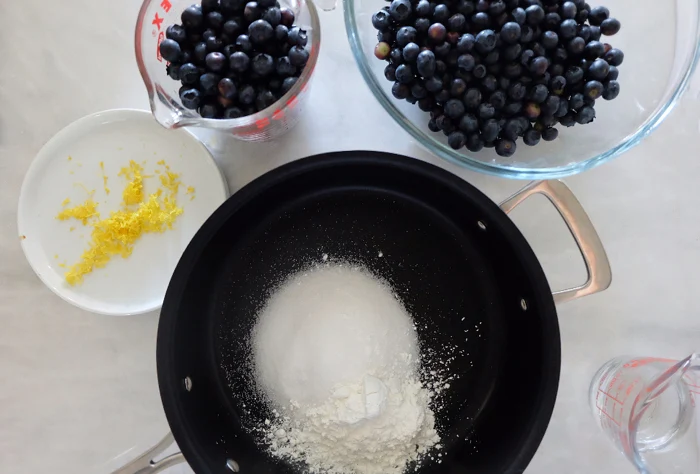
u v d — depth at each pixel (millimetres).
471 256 494
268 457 468
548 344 414
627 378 480
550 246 501
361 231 492
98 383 506
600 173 502
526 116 430
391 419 438
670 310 500
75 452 507
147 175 486
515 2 403
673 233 501
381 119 499
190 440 411
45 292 509
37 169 483
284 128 487
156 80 443
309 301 471
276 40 417
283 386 461
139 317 504
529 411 423
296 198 488
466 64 403
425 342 484
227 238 466
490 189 502
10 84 506
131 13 504
